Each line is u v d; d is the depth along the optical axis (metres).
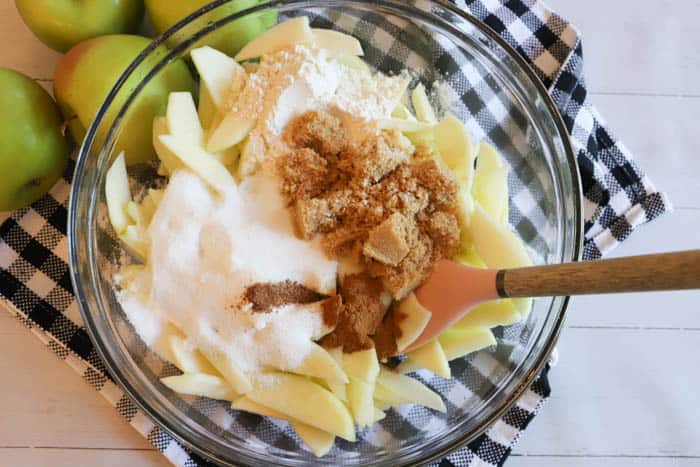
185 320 0.46
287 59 0.46
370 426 0.49
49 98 0.49
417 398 0.48
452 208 0.46
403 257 0.45
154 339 0.47
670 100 0.57
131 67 0.46
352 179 0.46
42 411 0.51
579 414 0.54
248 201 0.47
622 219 0.54
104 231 0.48
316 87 0.46
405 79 0.50
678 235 0.56
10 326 0.51
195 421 0.49
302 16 0.50
